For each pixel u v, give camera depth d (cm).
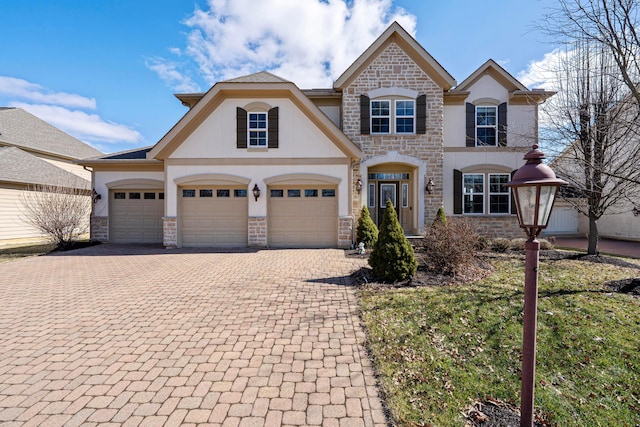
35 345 403
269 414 275
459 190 1298
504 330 429
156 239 1363
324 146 1178
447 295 558
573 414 288
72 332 441
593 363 360
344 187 1174
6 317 496
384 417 272
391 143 1253
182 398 296
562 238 1568
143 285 671
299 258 966
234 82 1126
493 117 1329
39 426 260
